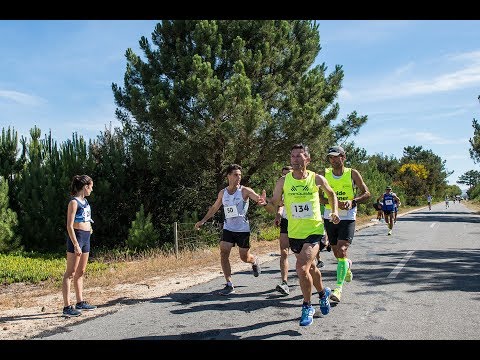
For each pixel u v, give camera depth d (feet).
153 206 55.52
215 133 45.60
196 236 47.91
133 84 53.16
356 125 55.57
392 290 20.98
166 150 48.11
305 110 45.62
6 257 42.19
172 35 51.96
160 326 15.96
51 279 31.09
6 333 15.96
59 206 50.98
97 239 51.93
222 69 49.60
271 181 57.36
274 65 53.62
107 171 52.70
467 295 19.81
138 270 30.55
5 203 48.70
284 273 20.70
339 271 18.83
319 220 15.64
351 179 19.04
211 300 19.85
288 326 15.48
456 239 45.75
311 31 55.98
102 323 16.66
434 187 292.81
